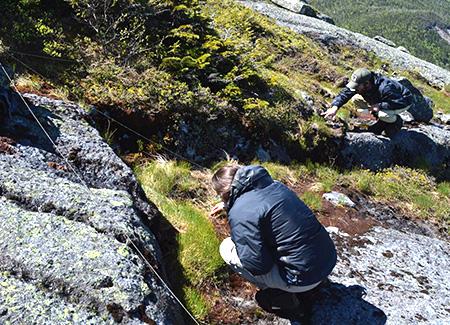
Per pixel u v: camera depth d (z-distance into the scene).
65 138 4.86
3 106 4.65
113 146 6.28
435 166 9.91
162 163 6.37
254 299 4.56
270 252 3.95
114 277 3.30
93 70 6.86
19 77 6.06
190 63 7.77
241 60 8.83
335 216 6.73
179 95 7.15
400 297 5.00
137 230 3.97
